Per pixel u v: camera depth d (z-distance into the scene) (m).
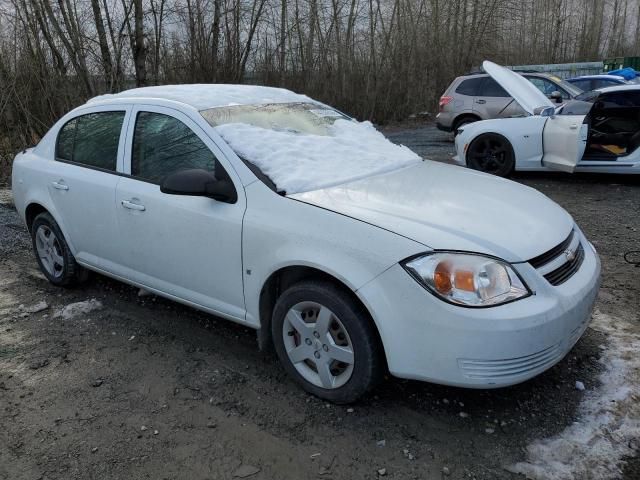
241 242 3.14
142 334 3.88
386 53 18.47
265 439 2.78
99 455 2.70
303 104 4.30
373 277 2.67
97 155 4.12
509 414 2.89
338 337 2.91
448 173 3.78
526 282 2.64
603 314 3.93
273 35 16.17
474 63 23.58
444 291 2.55
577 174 8.67
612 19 41.03
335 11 17.17
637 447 2.61
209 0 14.22
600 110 8.00
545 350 2.61
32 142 10.65
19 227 6.62
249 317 3.26
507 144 8.34
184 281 3.57
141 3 12.12
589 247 3.33
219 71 14.64
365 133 4.29
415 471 2.53
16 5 11.16
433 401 3.02
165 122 3.67
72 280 4.59
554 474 2.47
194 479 2.53
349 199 3.03
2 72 10.73
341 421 2.88
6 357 3.63
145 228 3.66
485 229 2.78
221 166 3.29
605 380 3.13
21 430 2.90
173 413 3.00
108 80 12.49
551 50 33.41
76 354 3.65
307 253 2.85
